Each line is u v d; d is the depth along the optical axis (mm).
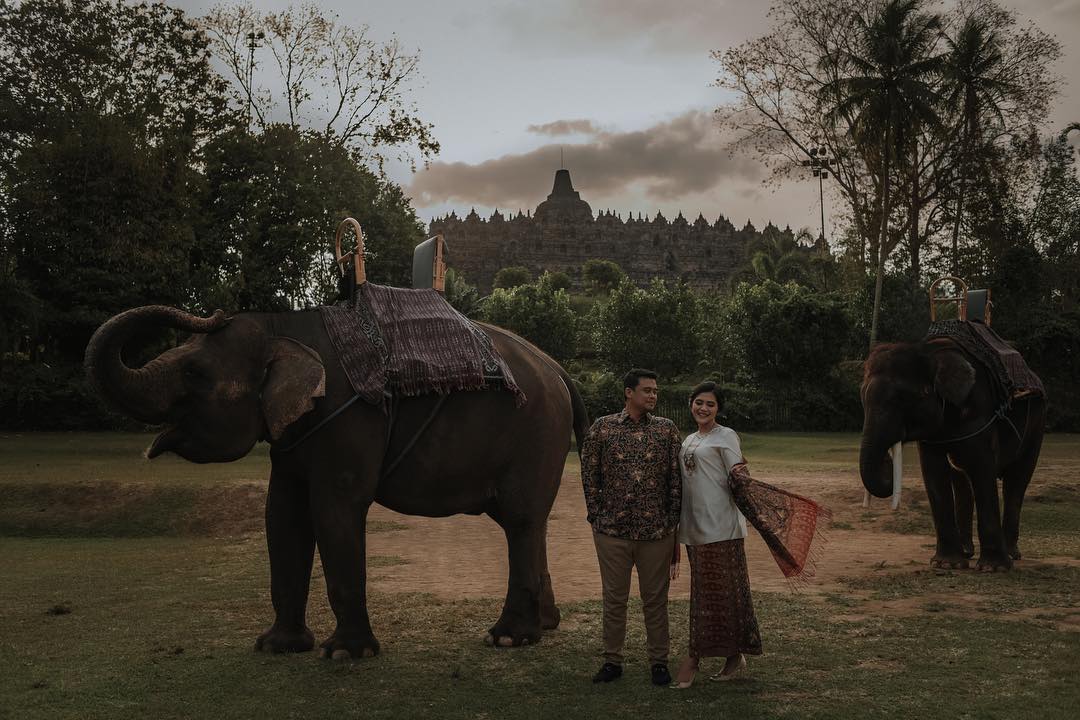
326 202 31672
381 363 5699
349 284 6160
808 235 63125
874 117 36625
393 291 6168
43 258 30172
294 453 5656
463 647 5816
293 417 5383
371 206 34312
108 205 28547
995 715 4312
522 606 5938
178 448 5457
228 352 5523
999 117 40438
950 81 39969
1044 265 43312
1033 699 4547
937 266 43844
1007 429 9078
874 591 7574
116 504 13297
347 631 5531
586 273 132125
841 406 40531
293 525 5871
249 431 5547
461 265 172625
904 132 37250
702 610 4875
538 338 65000
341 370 5664
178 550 10938
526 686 4930
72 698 4688
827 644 5715
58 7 29531
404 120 35062
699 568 4918
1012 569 8555
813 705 4496
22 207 28719
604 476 5070
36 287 29516
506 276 135125
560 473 6352
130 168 28344
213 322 5527
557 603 7277
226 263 31000
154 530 12562
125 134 28609
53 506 13336
